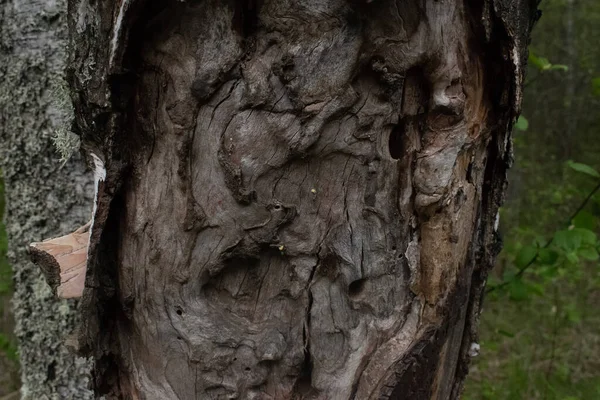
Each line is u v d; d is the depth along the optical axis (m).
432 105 1.21
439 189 1.23
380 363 1.27
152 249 1.24
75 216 2.23
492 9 1.16
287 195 1.21
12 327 4.39
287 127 1.17
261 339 1.25
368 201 1.24
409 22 1.16
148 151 1.22
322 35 1.14
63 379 2.35
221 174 1.20
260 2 1.14
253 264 1.26
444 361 1.37
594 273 5.50
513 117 1.29
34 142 2.21
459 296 1.33
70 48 1.28
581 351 4.36
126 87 1.19
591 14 8.28
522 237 5.54
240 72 1.16
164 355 1.27
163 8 1.14
